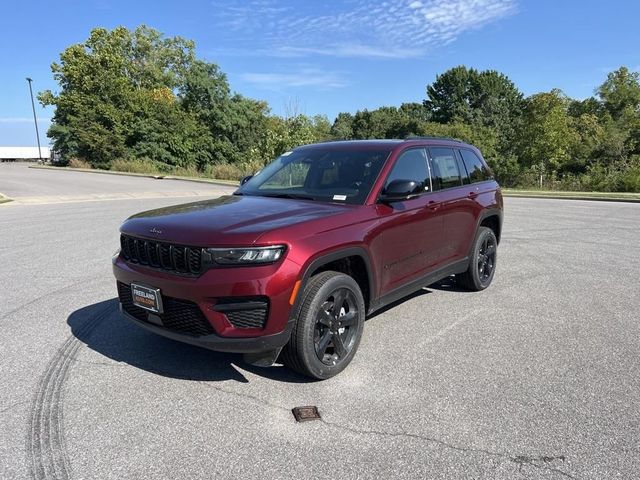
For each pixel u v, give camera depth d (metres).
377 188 4.32
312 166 4.82
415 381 3.77
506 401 3.47
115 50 57.78
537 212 15.38
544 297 5.99
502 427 3.15
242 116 49.31
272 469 2.72
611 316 5.29
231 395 3.54
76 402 3.42
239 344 3.30
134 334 4.67
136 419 3.21
